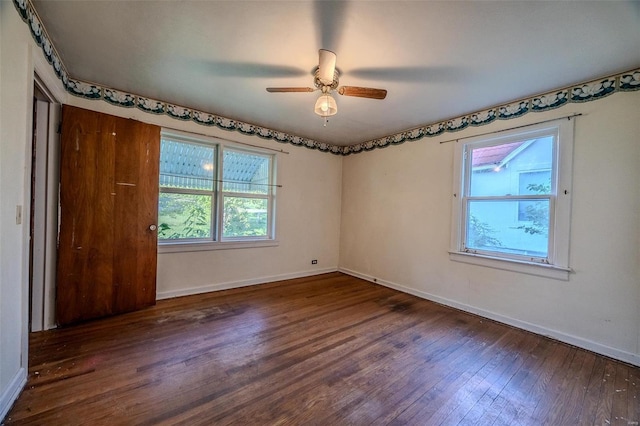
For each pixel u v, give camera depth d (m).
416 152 3.71
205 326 2.52
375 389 1.71
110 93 2.74
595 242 2.26
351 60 2.09
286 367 1.91
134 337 2.27
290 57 2.11
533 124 2.62
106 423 1.37
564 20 1.61
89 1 1.57
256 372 1.84
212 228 3.60
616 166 2.17
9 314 1.45
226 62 2.21
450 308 3.19
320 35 1.83
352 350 2.18
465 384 1.79
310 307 3.11
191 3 1.57
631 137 2.11
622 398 1.68
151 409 1.47
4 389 1.40
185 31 1.83
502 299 2.81
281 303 3.21
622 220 2.14
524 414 1.54
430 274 3.49
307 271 4.54
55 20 1.75
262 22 1.72
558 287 2.45
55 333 2.29
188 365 1.89
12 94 1.44
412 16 1.61
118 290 2.70
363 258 4.47
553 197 2.51
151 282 2.93
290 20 1.69
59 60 2.20
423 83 2.42
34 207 2.31
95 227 2.54
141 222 2.84
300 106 3.10
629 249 2.11
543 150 2.60
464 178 3.20
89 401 1.51
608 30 1.68
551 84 2.40
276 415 1.46
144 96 2.93
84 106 2.60
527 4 1.50
